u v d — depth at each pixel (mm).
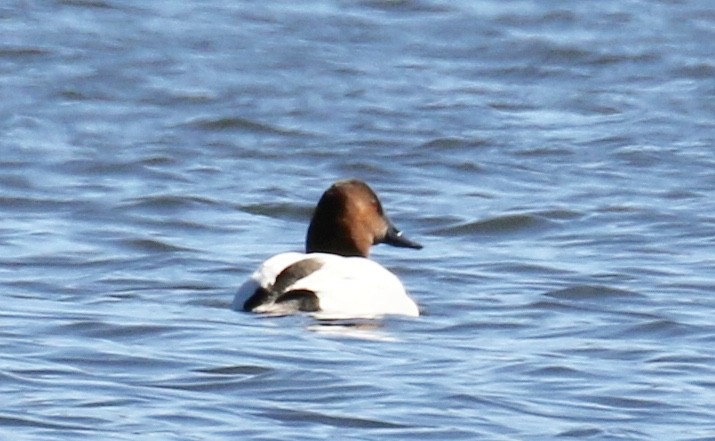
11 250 16359
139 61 26875
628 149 22156
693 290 14891
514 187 20328
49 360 11578
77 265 15789
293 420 10203
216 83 25859
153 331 12484
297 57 27547
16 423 9984
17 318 13031
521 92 25891
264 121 23703
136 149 21938
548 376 11430
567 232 17812
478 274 15586
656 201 19359
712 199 19516
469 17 30703
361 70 26844
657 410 10641
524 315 13672
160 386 10938
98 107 24453
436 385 11047
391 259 16359
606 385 11211
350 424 10141
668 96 25562
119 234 17281
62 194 19406
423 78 26562
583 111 24672
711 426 10305
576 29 29859
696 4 32094
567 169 21266
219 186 20047
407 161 21703
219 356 11648
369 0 31828
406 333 12594
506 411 10516
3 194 19203
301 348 11836
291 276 12633
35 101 24562
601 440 9930
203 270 15641
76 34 28484
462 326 13094
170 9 30703
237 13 30594
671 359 12070
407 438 9883
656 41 29047
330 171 21219
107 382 11000
